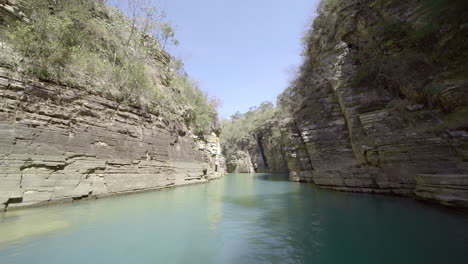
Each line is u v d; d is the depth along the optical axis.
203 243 5.21
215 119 33.09
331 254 4.47
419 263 3.92
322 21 18.19
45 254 4.43
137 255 4.53
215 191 14.84
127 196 11.17
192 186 17.61
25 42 8.62
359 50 14.79
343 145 15.72
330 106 16.94
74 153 9.36
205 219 7.36
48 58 9.29
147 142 13.54
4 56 7.93
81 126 9.84
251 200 11.21
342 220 6.92
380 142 11.30
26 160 7.77
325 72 17.17
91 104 10.53
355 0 15.11
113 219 6.99
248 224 6.78
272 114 52.78
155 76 17.77
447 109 9.37
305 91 20.61
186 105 21.53
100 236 5.54
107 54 13.74
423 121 10.05
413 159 9.95
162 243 5.18
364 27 14.49
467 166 8.22
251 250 4.78
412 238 5.13
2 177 7.10
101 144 10.59
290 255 4.49
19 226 5.91
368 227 6.11
